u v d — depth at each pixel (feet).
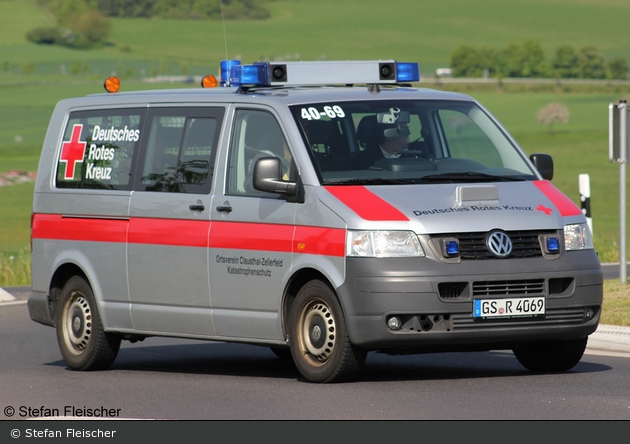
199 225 78.43
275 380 76.79
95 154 86.99
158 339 107.86
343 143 75.00
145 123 83.97
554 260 71.31
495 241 69.97
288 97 77.15
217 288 77.41
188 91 82.89
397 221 69.56
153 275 81.41
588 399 66.08
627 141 118.52
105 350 86.17
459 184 73.51
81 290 87.20
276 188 72.33
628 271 152.05
